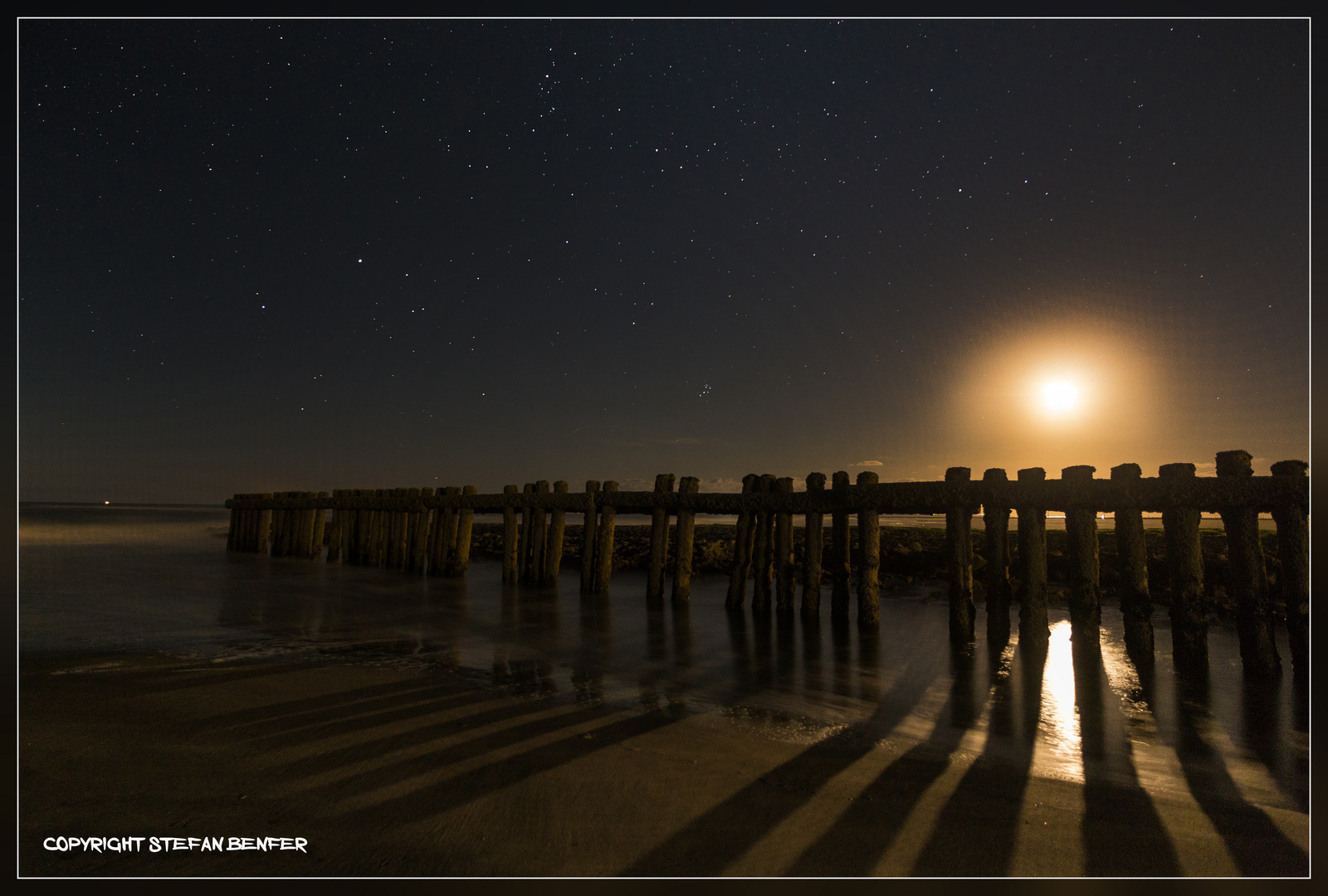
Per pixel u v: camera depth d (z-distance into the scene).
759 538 7.68
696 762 3.25
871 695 4.59
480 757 3.24
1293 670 4.78
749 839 2.53
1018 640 6.12
